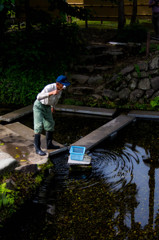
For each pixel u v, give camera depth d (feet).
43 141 19.21
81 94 27.68
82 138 19.60
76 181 15.14
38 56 28.17
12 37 31.73
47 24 34.58
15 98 27.86
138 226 11.89
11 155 17.03
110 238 11.27
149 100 25.99
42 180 15.19
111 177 15.43
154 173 15.75
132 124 22.75
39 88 27.50
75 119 23.71
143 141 19.62
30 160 16.52
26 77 27.89
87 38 35.73
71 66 30.17
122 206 13.12
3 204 13.03
